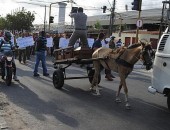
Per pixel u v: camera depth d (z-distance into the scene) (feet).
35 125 25.53
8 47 42.60
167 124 27.35
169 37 30.71
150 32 162.71
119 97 37.63
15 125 25.27
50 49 97.91
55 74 41.24
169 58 30.12
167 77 30.37
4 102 32.48
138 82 51.24
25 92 38.01
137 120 28.22
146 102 35.68
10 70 41.52
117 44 81.66
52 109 30.71
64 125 25.86
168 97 30.99
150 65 30.25
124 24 244.63
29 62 73.51
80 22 43.24
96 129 25.18
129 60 31.96
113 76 52.16
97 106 32.65
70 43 43.91
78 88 41.88
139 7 73.77
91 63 39.60
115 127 25.91
